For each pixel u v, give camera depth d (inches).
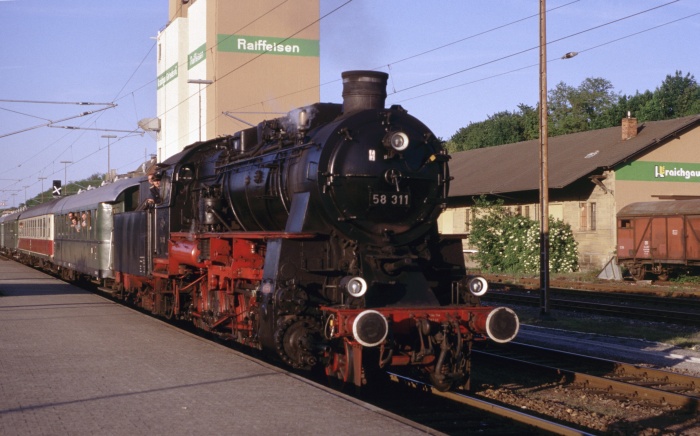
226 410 298.5
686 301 821.9
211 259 510.3
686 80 2832.2
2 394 327.3
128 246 752.3
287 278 393.1
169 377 365.7
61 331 538.9
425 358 385.1
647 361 499.5
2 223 2405.3
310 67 1604.3
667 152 1341.0
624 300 887.7
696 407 369.1
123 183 867.4
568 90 2881.4
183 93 1763.0
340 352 390.0
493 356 501.4
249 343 456.8
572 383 438.9
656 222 1186.0
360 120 410.6
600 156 1362.0
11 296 830.5
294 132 441.1
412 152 421.7
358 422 281.1
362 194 400.5
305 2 1594.5
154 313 681.6
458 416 353.1
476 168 1699.1
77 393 329.1
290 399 318.3
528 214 1504.7
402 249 411.2
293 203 414.3
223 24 1541.6
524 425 332.2
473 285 406.3
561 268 1320.1
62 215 1218.0
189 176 613.0
